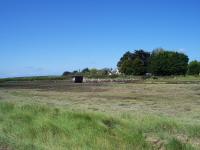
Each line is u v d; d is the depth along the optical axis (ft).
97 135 48.42
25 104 85.61
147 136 51.37
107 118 60.90
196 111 92.32
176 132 54.44
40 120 56.54
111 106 103.55
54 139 47.29
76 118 58.95
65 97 141.28
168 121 59.72
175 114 84.12
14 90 195.52
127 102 119.14
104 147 44.27
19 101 108.47
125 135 48.83
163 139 49.80
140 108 98.58
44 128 51.70
